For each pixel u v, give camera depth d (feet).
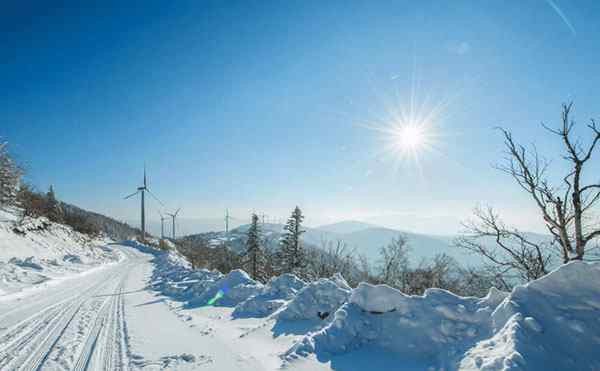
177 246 250.57
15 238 86.38
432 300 18.43
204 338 23.09
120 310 33.68
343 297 26.03
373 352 17.10
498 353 12.44
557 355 11.98
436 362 14.93
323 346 17.48
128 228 361.51
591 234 25.86
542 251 31.12
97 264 89.10
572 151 26.45
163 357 18.94
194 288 45.42
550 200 28.96
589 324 13.15
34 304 35.47
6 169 105.60
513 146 30.91
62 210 166.71
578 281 14.74
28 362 18.30
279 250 132.46
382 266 64.59
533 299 14.67
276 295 34.35
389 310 19.16
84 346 21.04
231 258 150.51
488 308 16.48
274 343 21.56
